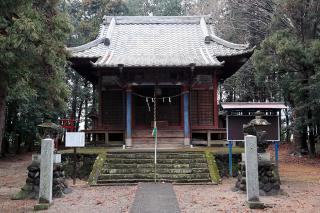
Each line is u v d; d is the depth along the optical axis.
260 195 10.83
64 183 11.56
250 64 29.92
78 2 42.16
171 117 21.69
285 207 9.19
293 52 20.00
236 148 17.88
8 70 10.20
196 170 14.09
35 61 10.79
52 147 9.61
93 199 10.43
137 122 21.72
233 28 31.69
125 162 14.78
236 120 14.29
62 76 13.34
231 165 14.91
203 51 21.16
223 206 9.32
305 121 21.48
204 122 20.73
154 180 13.43
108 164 14.56
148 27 25.20
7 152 27.48
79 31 37.38
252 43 30.81
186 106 19.27
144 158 15.15
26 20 9.62
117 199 10.40
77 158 15.48
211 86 20.88
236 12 31.86
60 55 11.96
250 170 9.35
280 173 16.50
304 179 14.58
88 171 15.26
